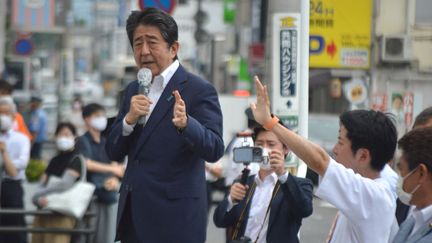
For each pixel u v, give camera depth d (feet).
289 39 49.37
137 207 34.17
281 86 49.29
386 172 30.48
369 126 29.58
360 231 28.32
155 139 34.06
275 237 38.06
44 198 59.77
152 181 33.99
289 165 45.29
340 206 28.02
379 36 117.91
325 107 126.31
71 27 278.26
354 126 29.73
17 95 176.65
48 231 59.72
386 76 118.01
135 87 35.73
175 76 34.47
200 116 34.30
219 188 70.74
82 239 61.05
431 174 25.07
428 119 35.70
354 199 27.96
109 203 63.36
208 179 68.54
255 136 38.91
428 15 122.62
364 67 113.70
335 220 30.42
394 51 117.80
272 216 38.14
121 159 35.45
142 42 34.22
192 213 34.24
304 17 48.14
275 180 38.93
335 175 27.89
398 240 26.13
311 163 28.07
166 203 33.94
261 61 151.53
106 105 237.86
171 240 34.01
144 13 34.30
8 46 218.18
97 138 63.67
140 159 34.35
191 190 34.19
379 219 28.17
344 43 106.63
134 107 33.50
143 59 34.32
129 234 35.14
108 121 37.37
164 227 33.99
